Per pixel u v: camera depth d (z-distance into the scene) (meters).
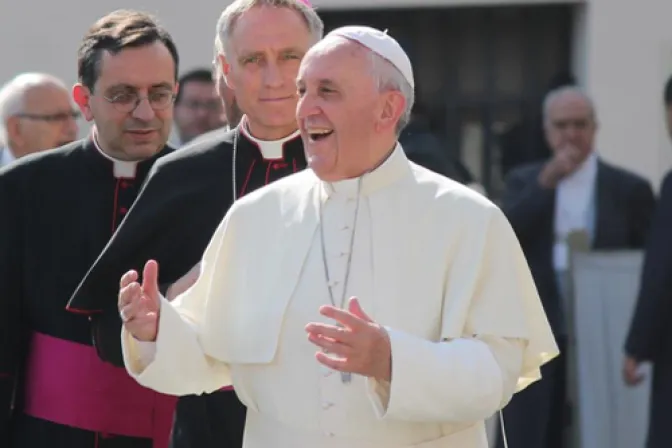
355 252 12.09
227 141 14.77
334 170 12.00
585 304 23.36
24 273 15.92
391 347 11.11
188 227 14.45
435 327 11.88
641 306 22.47
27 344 16.05
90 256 15.85
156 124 15.77
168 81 15.80
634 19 30.25
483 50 31.81
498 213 12.09
